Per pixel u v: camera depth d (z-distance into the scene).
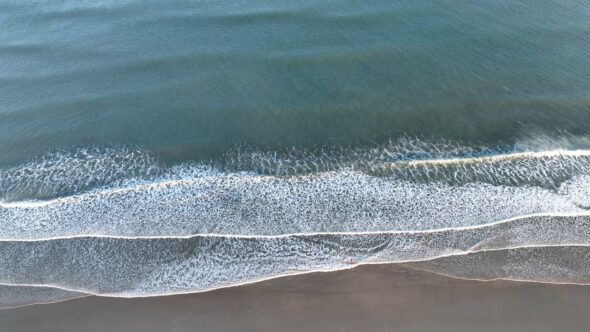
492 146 12.64
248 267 10.32
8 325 9.40
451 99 14.20
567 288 9.69
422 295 9.66
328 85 15.03
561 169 11.93
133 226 11.09
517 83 14.64
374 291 9.77
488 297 9.58
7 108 14.59
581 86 14.38
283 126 13.60
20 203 11.63
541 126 13.11
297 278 10.07
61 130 13.72
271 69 15.80
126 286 10.09
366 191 11.66
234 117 13.98
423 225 10.88
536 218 10.90
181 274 10.27
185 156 12.77
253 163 12.51
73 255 10.63
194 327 9.38
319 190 11.73
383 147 12.80
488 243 10.52
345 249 10.54
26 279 10.25
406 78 15.15
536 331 9.03
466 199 11.36
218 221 11.12
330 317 9.40
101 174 12.34
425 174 11.99
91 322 9.46
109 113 14.27
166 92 15.04
